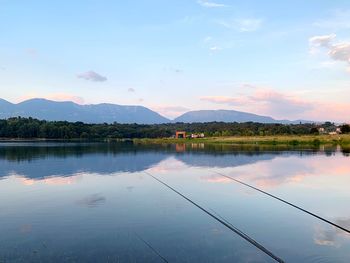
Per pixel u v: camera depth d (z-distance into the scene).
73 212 21.80
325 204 24.31
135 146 102.94
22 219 20.27
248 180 34.81
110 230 18.20
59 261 14.18
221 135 171.12
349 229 18.64
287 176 37.53
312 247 15.91
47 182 33.09
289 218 20.70
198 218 20.56
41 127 180.88
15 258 14.51
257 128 184.25
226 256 14.77
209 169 43.81
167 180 34.78
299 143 105.75
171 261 14.21
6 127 176.88
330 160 55.00
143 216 20.94
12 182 33.03
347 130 166.38
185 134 191.50
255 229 18.53
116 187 30.66
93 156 63.16
